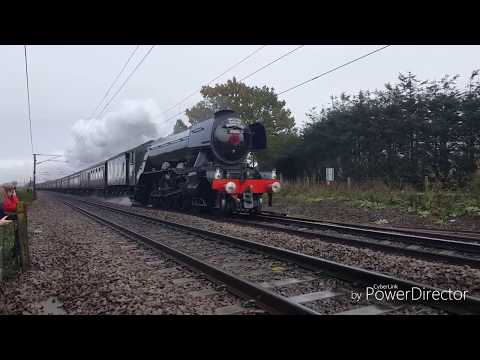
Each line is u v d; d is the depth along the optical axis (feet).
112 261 25.23
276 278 20.17
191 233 36.50
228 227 39.24
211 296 17.42
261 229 37.99
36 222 53.72
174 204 64.13
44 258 27.25
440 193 50.21
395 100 82.38
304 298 16.78
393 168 79.41
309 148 92.84
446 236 32.01
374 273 17.87
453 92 77.82
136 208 72.28
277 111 115.34
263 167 103.91
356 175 83.61
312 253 25.95
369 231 33.06
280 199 73.15
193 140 56.03
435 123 75.66
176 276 21.30
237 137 52.75
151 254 27.86
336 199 63.41
